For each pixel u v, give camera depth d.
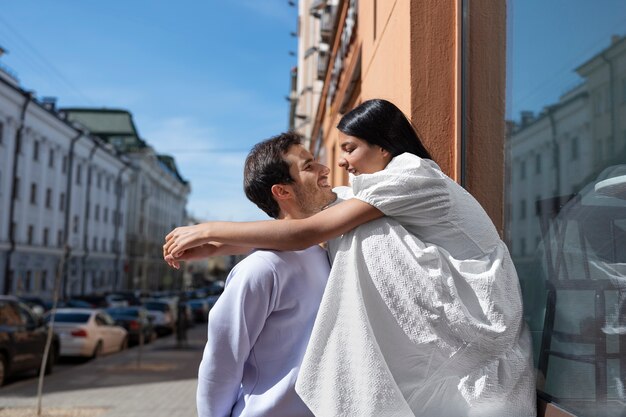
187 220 98.62
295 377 1.68
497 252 1.65
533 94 2.17
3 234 36.50
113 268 59.59
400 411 1.50
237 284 1.71
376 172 1.67
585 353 1.69
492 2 2.56
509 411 1.60
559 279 1.87
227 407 1.75
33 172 40.44
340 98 8.23
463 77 2.55
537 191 2.10
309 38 21.53
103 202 56.03
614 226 1.61
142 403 9.56
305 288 1.74
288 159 1.83
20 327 11.44
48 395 10.38
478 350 1.55
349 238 1.64
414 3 2.65
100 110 70.56
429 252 1.56
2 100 35.03
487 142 2.51
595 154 1.73
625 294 1.54
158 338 25.97
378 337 1.58
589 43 1.78
